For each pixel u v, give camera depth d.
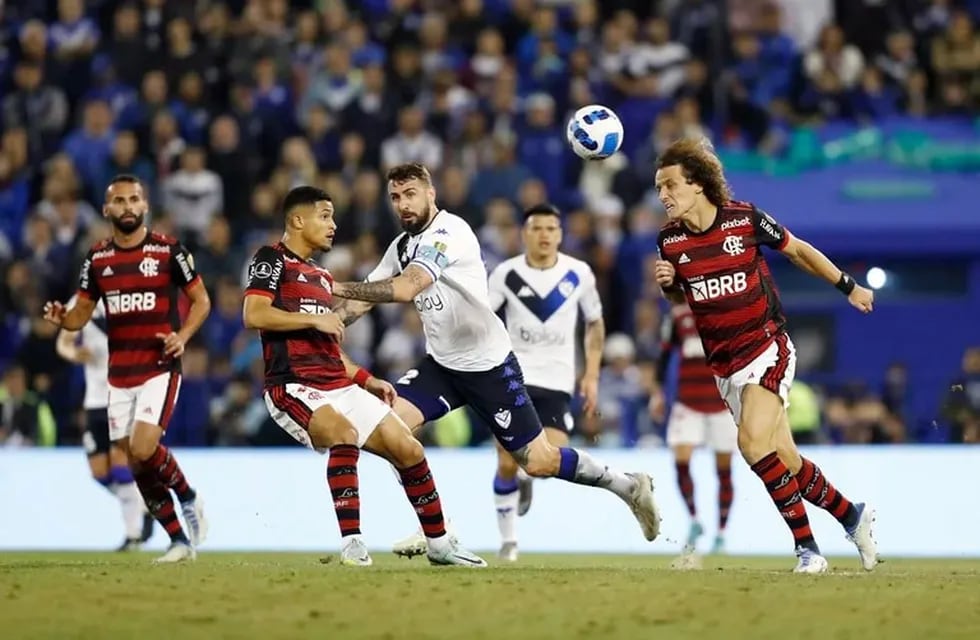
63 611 20.47
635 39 67.25
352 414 27.61
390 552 41.38
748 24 68.38
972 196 63.50
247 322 27.41
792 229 62.38
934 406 51.09
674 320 41.28
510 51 67.81
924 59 68.88
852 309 61.91
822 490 27.33
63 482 45.59
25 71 64.62
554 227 35.81
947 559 40.53
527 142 61.59
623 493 30.31
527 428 29.69
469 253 28.61
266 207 59.19
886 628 19.62
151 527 42.56
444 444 49.19
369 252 56.16
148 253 30.77
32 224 58.16
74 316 31.22
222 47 65.00
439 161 60.97
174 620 19.81
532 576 24.97
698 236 27.02
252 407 49.53
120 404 30.81
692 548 32.53
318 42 65.94
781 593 22.50
